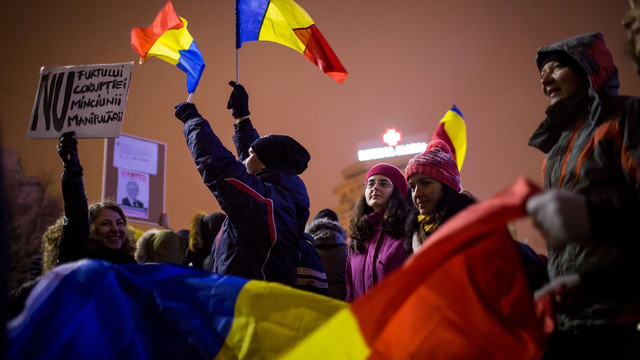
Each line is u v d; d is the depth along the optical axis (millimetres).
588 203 1531
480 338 1967
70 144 3240
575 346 2033
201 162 3121
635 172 1900
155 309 2326
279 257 3121
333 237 4301
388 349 1983
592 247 1951
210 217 4629
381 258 3521
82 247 3217
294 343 2213
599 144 2037
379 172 3736
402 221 3600
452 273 1987
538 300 2031
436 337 1987
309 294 2307
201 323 2299
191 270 2434
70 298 2188
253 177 3176
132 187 5863
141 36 3973
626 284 1809
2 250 1207
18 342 2021
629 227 1524
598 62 2180
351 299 3672
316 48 3793
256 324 2268
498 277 1970
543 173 2346
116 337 2184
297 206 3379
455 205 3064
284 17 3857
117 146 5844
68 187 3201
